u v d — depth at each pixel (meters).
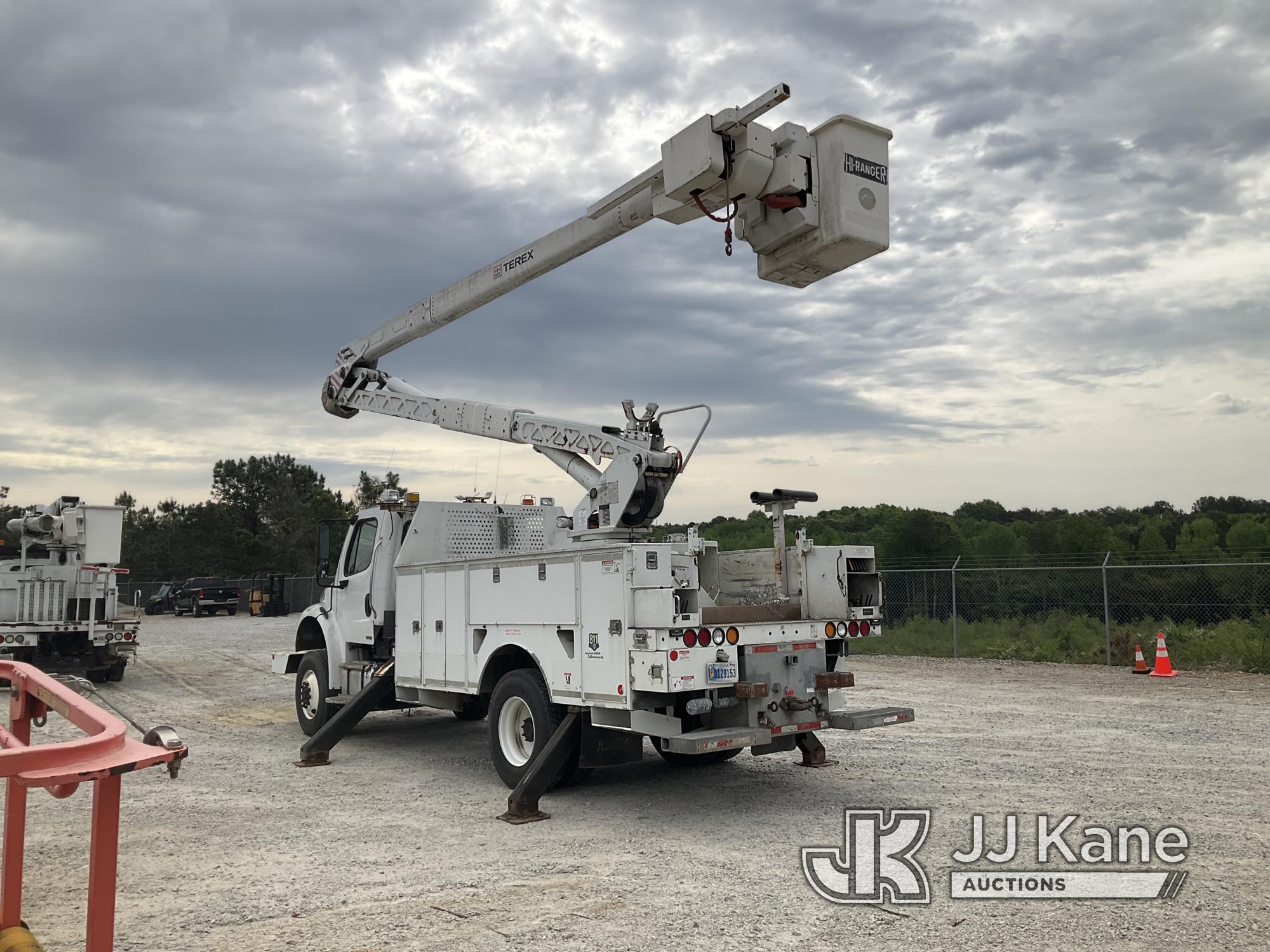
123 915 4.82
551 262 9.05
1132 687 14.23
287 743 10.54
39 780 2.23
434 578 9.00
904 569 24.00
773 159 6.70
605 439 8.25
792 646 7.00
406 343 11.29
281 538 64.31
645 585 6.53
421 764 9.27
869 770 8.34
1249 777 7.80
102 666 16.59
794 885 5.18
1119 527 27.88
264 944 4.39
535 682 7.55
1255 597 18.45
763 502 8.12
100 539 16.69
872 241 6.64
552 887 5.21
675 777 8.22
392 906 4.91
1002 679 15.49
